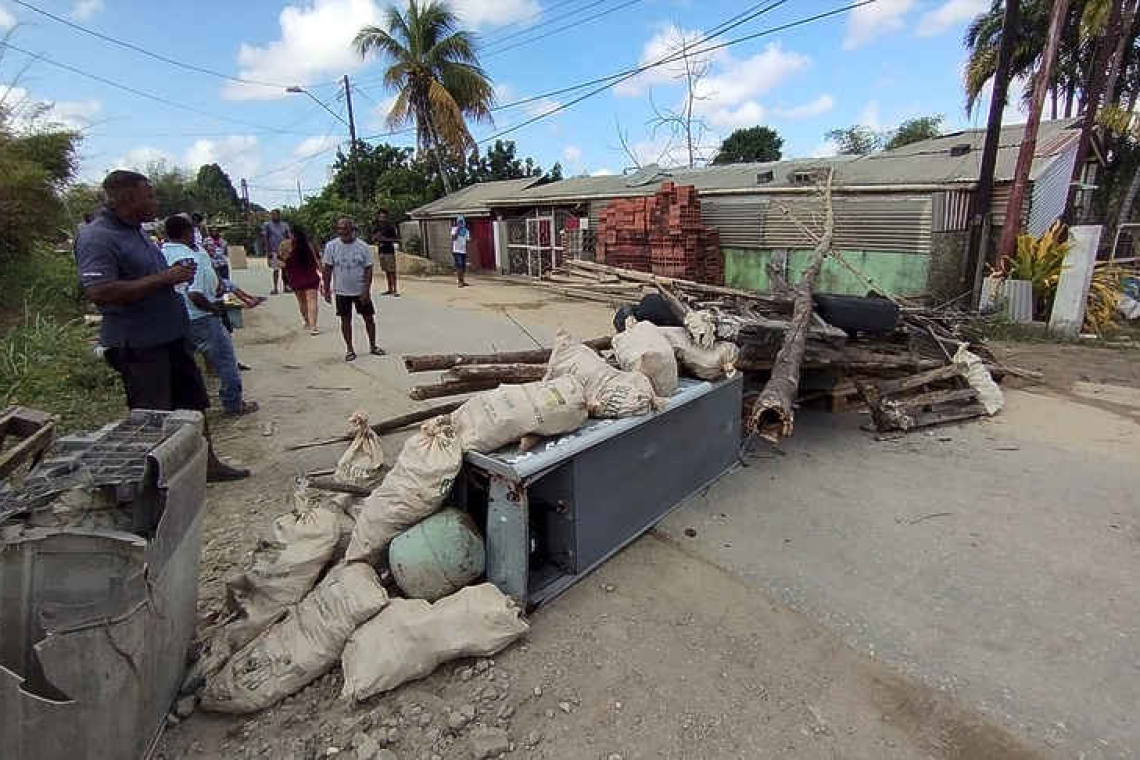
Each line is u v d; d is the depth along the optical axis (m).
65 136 11.81
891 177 10.52
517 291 15.01
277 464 4.43
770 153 33.94
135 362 3.60
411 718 2.20
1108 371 6.90
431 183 27.72
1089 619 2.66
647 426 3.29
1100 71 10.46
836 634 2.61
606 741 2.11
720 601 2.84
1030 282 9.21
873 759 2.03
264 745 2.10
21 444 2.50
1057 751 2.04
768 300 5.29
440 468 2.65
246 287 16.03
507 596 2.60
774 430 3.74
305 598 2.54
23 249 10.38
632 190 15.14
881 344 5.57
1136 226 14.61
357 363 7.34
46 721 1.56
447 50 23.12
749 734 2.12
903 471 4.20
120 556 1.68
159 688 2.02
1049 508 3.64
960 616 2.70
